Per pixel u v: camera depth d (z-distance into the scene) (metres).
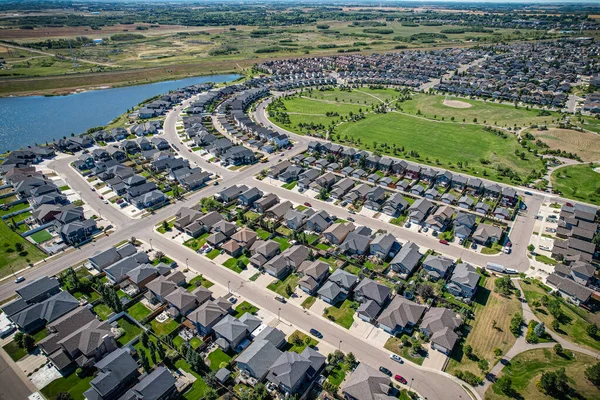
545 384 66.25
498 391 67.56
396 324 79.69
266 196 128.25
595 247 103.00
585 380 69.00
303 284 91.31
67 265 100.12
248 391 67.06
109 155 161.00
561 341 77.69
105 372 67.12
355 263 100.88
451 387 68.50
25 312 80.75
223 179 147.75
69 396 66.06
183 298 84.12
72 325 78.19
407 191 137.50
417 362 73.38
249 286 93.44
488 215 122.50
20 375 70.75
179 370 72.12
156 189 136.75
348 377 70.19
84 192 136.25
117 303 83.12
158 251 105.81
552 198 132.00
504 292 89.94
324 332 80.44
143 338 76.12
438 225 114.31
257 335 77.25
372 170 152.88
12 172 139.75
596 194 132.25
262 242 105.56
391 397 63.75
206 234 114.12
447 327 77.50
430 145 178.38
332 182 143.00
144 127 193.12
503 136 186.25
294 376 66.69
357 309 85.88
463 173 150.25
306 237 112.06
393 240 105.81
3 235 111.56
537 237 111.62
